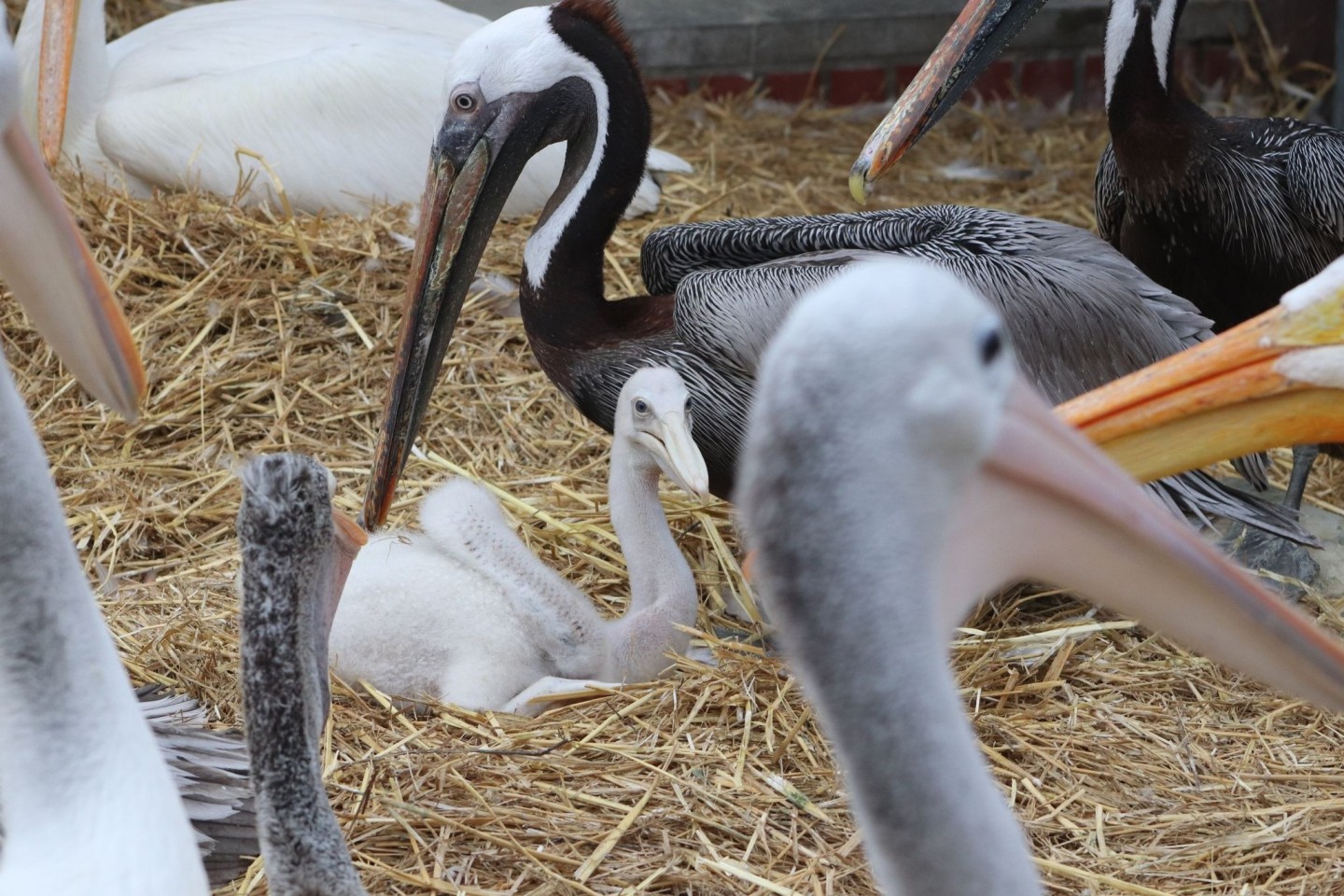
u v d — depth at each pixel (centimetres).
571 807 355
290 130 637
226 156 633
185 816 243
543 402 550
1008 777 375
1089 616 443
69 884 222
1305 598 463
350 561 277
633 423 407
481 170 448
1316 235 473
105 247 588
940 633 178
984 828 173
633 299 473
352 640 404
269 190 634
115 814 228
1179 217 487
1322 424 271
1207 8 859
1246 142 480
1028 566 188
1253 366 269
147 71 658
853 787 173
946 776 172
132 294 576
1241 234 480
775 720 388
